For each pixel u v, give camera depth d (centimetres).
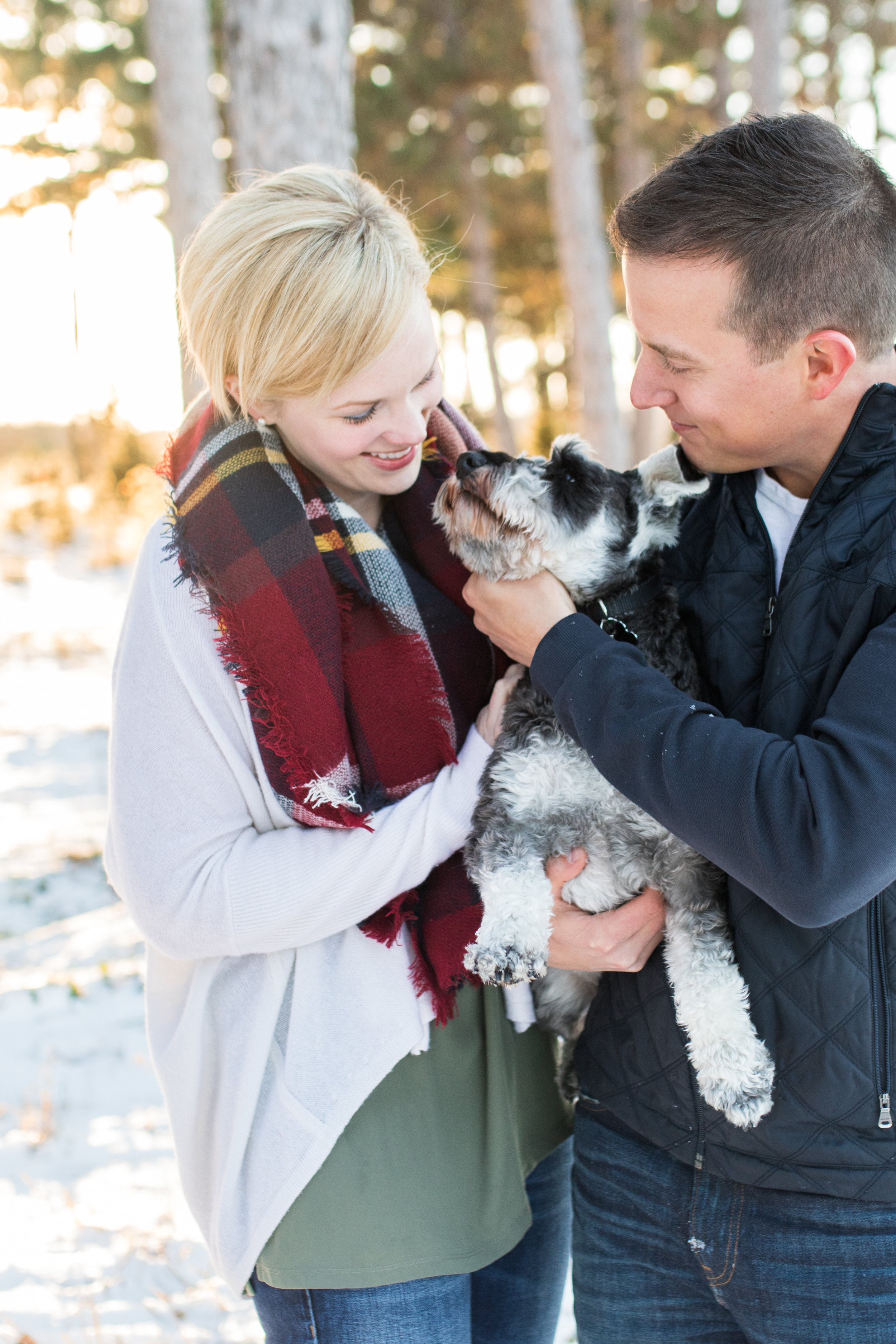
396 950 181
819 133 158
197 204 809
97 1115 404
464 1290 179
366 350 168
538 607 182
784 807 141
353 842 171
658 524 218
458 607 213
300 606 175
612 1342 185
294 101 504
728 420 164
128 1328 290
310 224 166
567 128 1157
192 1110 181
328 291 164
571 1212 213
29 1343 280
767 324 155
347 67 524
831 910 141
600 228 1203
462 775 183
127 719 174
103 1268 317
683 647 208
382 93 1961
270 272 165
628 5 1750
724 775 146
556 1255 208
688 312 158
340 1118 171
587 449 234
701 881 208
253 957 180
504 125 2059
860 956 152
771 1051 161
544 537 207
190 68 799
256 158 511
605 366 1197
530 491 209
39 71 2055
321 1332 171
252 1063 175
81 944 561
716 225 152
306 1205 170
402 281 169
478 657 212
